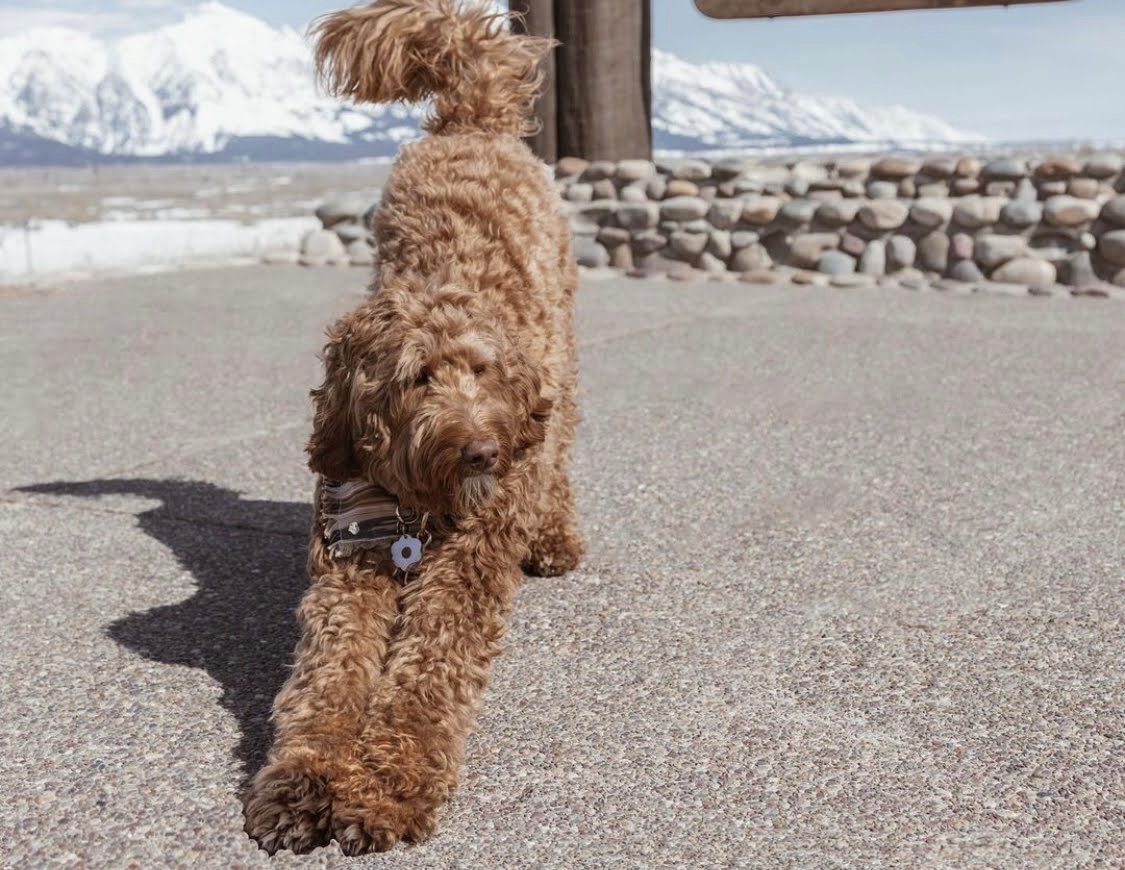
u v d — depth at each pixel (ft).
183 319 18.08
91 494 10.05
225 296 20.42
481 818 6.26
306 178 168.14
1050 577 8.37
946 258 20.45
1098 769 6.53
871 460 10.66
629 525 9.32
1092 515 9.34
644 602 8.15
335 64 9.02
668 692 7.16
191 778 6.51
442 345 6.52
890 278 20.68
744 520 9.38
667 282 21.67
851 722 6.89
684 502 9.75
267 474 10.46
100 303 19.89
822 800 6.35
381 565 6.91
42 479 10.42
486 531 6.86
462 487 6.51
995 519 9.30
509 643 7.68
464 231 7.66
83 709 7.06
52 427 11.92
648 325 17.08
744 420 11.87
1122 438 11.10
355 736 6.43
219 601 8.21
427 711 6.50
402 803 6.15
